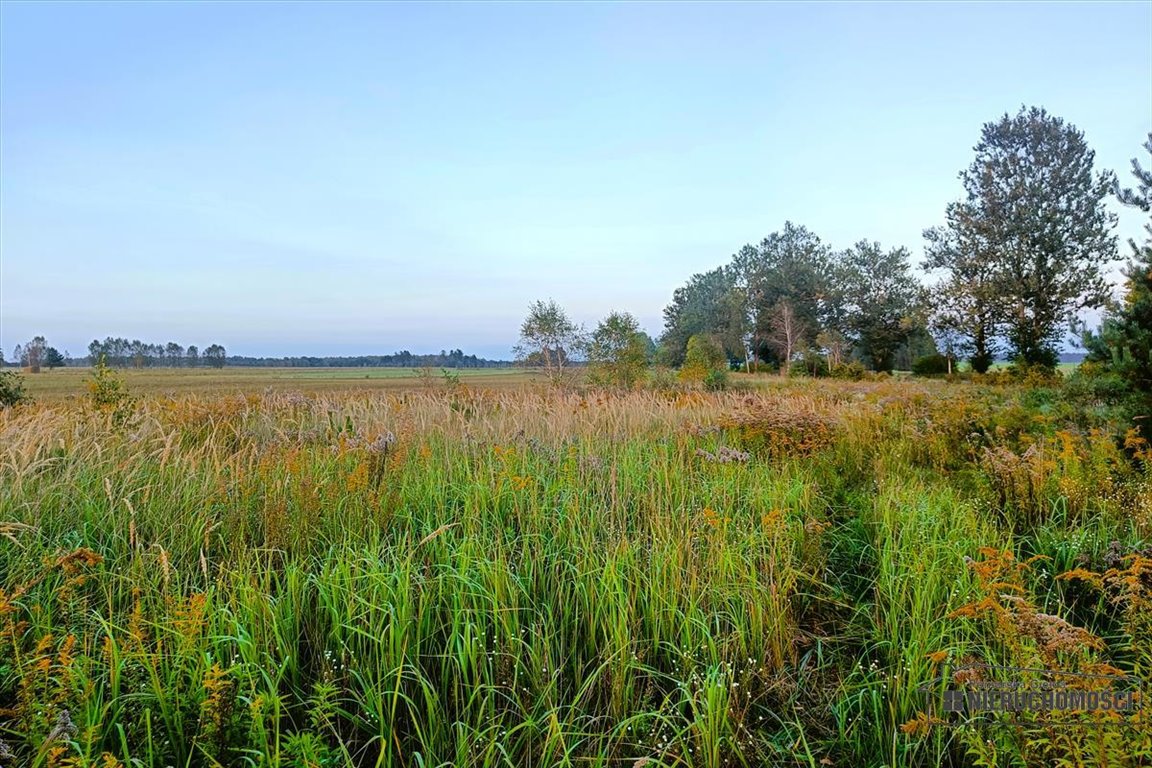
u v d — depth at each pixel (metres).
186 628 2.33
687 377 22.34
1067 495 4.22
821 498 4.91
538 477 5.09
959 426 7.05
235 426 7.11
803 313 51.53
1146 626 2.36
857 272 51.09
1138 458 4.99
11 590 2.89
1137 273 7.07
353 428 6.75
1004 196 30.20
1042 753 1.87
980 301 30.53
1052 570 3.40
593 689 2.64
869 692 2.55
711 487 4.95
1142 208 9.41
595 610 2.95
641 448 6.51
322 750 1.98
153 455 5.17
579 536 3.76
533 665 2.59
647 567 3.42
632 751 2.29
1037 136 29.36
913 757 2.17
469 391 11.35
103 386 8.59
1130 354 6.41
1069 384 9.02
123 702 2.17
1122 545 3.36
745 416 7.65
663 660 2.83
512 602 2.92
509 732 2.16
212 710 1.98
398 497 4.41
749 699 2.49
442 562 3.37
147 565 3.16
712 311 61.62
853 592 3.55
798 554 3.79
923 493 4.66
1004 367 28.03
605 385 18.89
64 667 2.03
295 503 3.92
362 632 2.57
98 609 2.75
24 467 4.29
